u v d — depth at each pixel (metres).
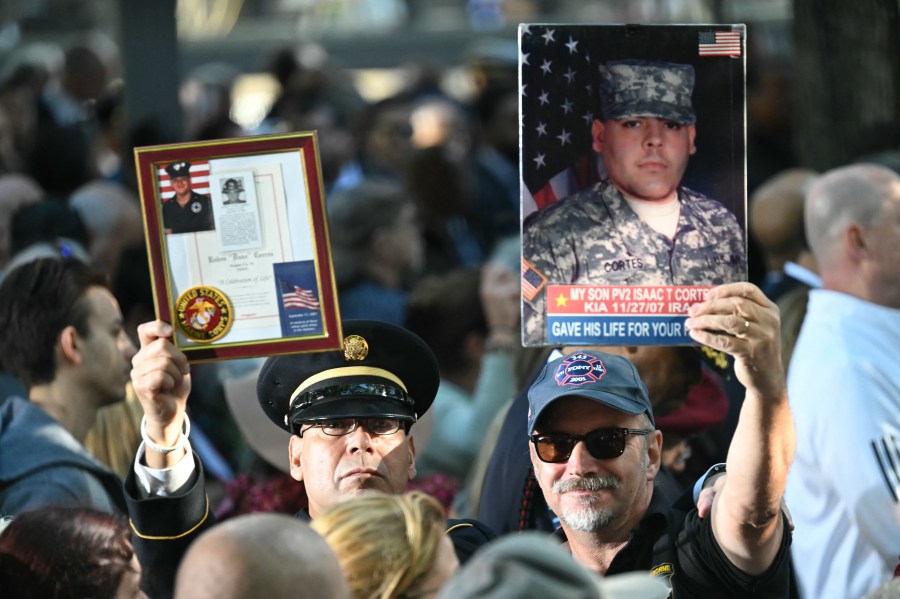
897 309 17.53
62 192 29.39
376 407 12.63
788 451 11.62
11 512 14.47
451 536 12.52
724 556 11.88
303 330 12.11
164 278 12.06
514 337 20.70
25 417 15.16
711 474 12.84
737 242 12.83
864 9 24.33
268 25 62.66
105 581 10.58
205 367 20.52
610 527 12.23
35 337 15.52
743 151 12.84
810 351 17.09
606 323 12.82
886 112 24.39
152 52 30.53
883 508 16.28
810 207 17.98
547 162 12.83
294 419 12.70
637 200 12.82
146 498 11.77
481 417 20.31
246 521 8.60
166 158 12.05
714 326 11.42
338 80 44.69
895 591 9.49
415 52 59.19
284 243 12.09
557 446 12.25
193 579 8.34
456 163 31.17
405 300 25.33
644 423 12.36
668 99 12.82
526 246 12.83
